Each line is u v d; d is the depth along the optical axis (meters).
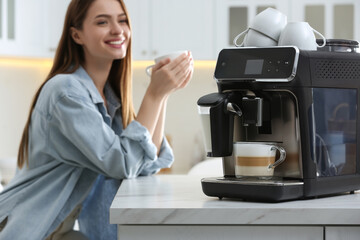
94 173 2.23
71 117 2.07
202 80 5.43
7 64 5.16
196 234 1.35
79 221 2.44
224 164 1.66
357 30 4.77
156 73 2.22
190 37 4.93
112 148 2.04
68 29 2.40
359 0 4.75
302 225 1.33
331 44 1.64
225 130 1.53
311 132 1.51
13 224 2.13
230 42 4.90
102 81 2.47
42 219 2.14
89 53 2.42
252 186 1.45
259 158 1.54
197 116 5.46
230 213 1.33
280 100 1.55
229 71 1.57
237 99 1.55
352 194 1.64
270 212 1.33
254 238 1.34
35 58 4.96
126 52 2.53
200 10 4.92
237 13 4.88
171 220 1.34
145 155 2.12
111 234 2.37
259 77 1.51
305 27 1.60
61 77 2.16
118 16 2.39
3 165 4.63
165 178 2.21
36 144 2.24
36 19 4.75
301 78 1.49
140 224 1.35
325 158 1.54
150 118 2.22
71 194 2.20
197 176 2.29
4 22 4.55
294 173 1.53
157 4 4.95
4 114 5.17
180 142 5.48
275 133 1.57
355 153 1.61
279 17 1.66
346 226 1.33
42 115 2.18
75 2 2.37
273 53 1.52
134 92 5.41
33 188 2.20
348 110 1.59
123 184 1.96
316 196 1.53
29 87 5.27
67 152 2.16
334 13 4.79
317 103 1.52
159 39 4.96
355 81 1.59
